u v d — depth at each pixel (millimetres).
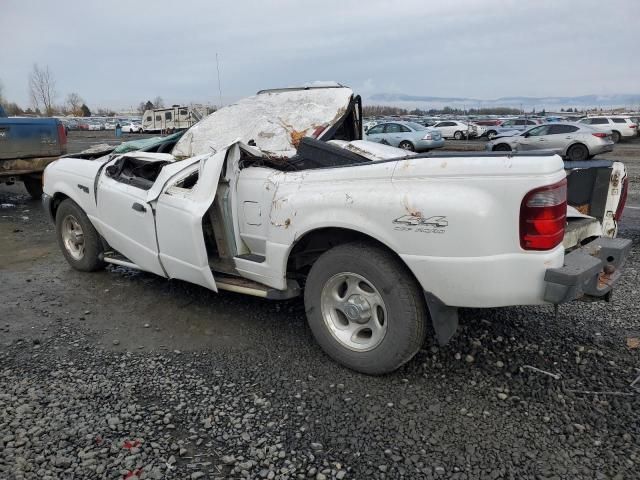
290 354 3561
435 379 3205
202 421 2797
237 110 5152
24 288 4961
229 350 3635
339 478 2369
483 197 2709
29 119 9266
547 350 3549
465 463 2453
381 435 2668
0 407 2922
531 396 3006
